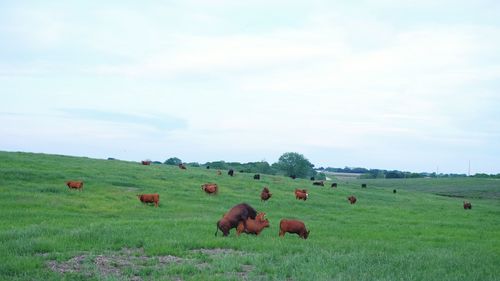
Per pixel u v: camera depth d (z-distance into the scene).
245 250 15.23
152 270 11.80
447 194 85.56
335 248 16.11
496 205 59.47
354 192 54.22
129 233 16.80
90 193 32.47
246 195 39.84
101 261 12.74
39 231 16.42
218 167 121.94
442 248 17.97
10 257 12.38
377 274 11.99
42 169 40.91
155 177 45.75
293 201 38.31
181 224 20.69
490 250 17.91
